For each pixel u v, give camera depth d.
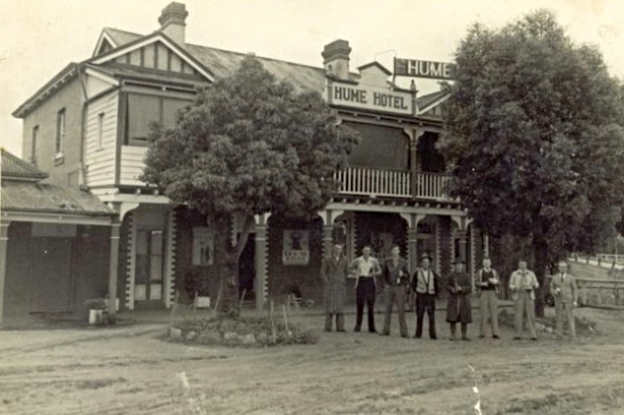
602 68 17.91
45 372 10.49
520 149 16.94
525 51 17.11
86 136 19.97
